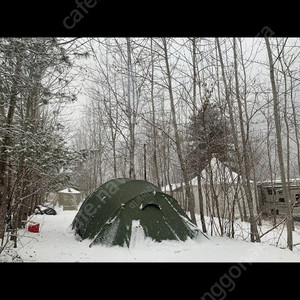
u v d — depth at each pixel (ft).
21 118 23.76
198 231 23.63
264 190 64.44
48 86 18.48
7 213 21.84
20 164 19.51
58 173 27.43
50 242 24.41
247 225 34.81
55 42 14.82
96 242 22.29
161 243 21.39
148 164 65.05
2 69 14.89
